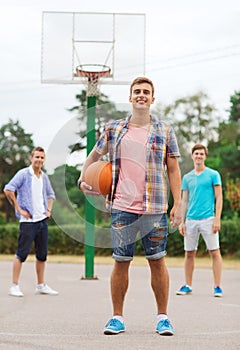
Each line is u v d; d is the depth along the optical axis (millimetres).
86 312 6520
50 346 4695
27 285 9281
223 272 12352
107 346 4699
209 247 8172
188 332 5355
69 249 20078
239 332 5383
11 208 29703
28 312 6496
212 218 8188
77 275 11289
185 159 7914
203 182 8258
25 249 8023
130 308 6859
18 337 5062
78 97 26859
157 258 5250
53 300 7523
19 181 8086
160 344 4793
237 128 30703
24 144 31438
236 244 19188
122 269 5312
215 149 30641
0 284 9414
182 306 7039
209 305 7152
